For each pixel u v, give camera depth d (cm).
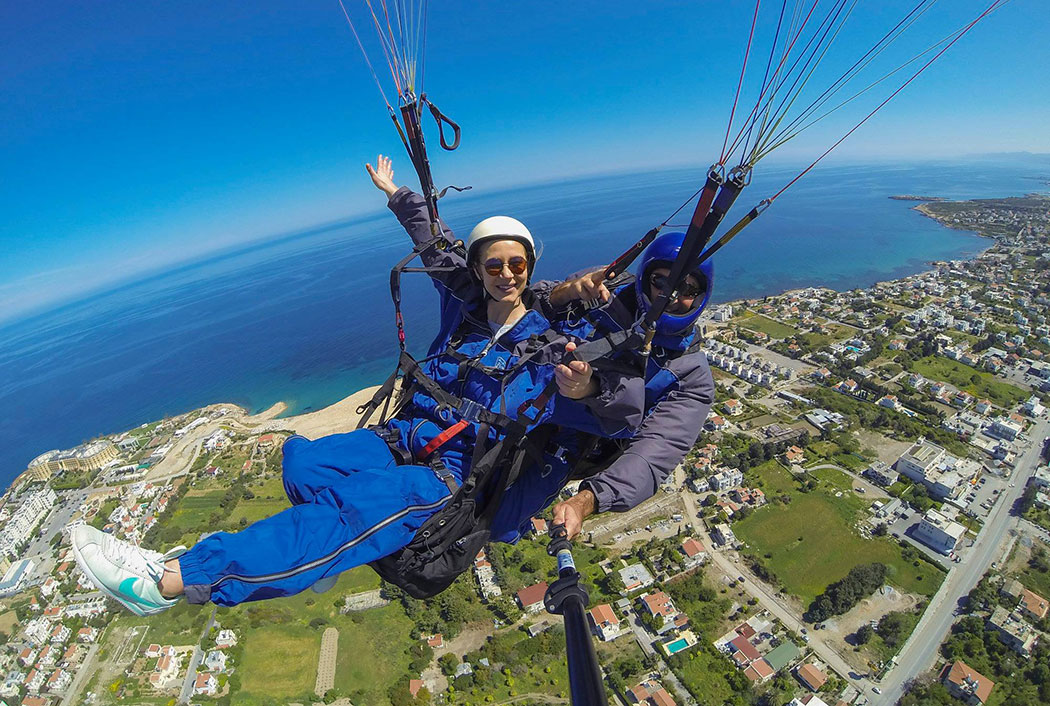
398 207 531
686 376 427
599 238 16188
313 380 8162
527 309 418
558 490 420
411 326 10256
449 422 381
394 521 328
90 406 9244
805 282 10450
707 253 295
